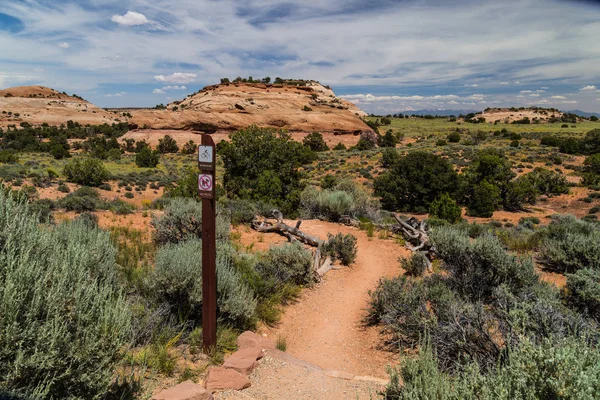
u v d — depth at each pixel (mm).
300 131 105500
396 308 6938
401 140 99500
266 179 22875
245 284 7699
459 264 8258
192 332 5625
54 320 2824
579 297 6508
